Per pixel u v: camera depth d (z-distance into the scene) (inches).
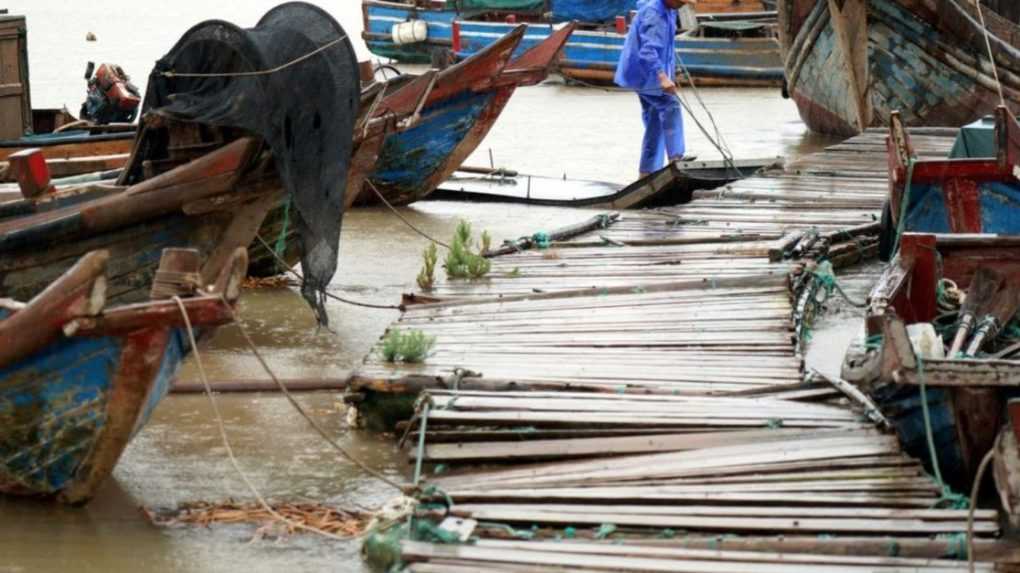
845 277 710.5
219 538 386.0
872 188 869.8
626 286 603.8
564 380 471.2
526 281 628.4
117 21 2586.1
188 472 437.1
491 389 464.4
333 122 555.5
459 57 1764.3
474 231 853.2
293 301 673.6
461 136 883.4
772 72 1686.8
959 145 700.0
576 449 413.4
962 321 475.5
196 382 519.2
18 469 403.2
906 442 417.7
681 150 951.0
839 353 574.9
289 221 666.2
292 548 377.7
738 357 502.6
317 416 494.3
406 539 361.1
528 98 1636.3
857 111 1198.9
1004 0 1332.4
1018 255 514.6
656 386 466.6
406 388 465.4
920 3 1112.8
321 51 551.5
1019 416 340.5
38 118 917.2
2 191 603.2
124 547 378.6
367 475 434.3
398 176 888.9
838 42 1207.6
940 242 517.3
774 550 350.9
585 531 363.3
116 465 427.5
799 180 904.9
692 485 386.0
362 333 617.0
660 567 340.5
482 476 401.4
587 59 1702.8
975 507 366.6
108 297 522.3
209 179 519.2
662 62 932.0
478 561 346.0
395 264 757.9
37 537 385.1
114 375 376.2
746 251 678.5
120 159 726.5
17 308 391.2
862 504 372.8
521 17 1828.2
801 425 426.0
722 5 1888.5
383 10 1919.3
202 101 528.4
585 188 992.2
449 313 569.9
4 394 383.9
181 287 377.1
